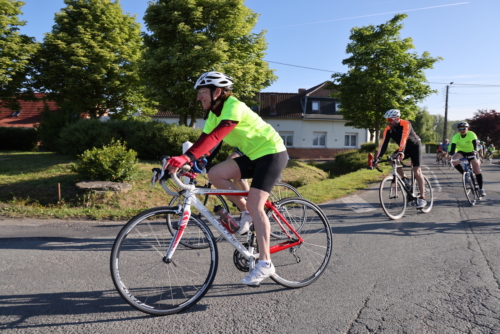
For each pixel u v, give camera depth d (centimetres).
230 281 325
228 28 1867
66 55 2277
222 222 295
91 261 379
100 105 2467
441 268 362
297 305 280
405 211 663
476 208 692
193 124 1978
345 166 2247
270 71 2175
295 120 3662
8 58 2034
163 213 273
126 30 2420
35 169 1044
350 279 333
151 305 269
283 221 330
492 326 246
